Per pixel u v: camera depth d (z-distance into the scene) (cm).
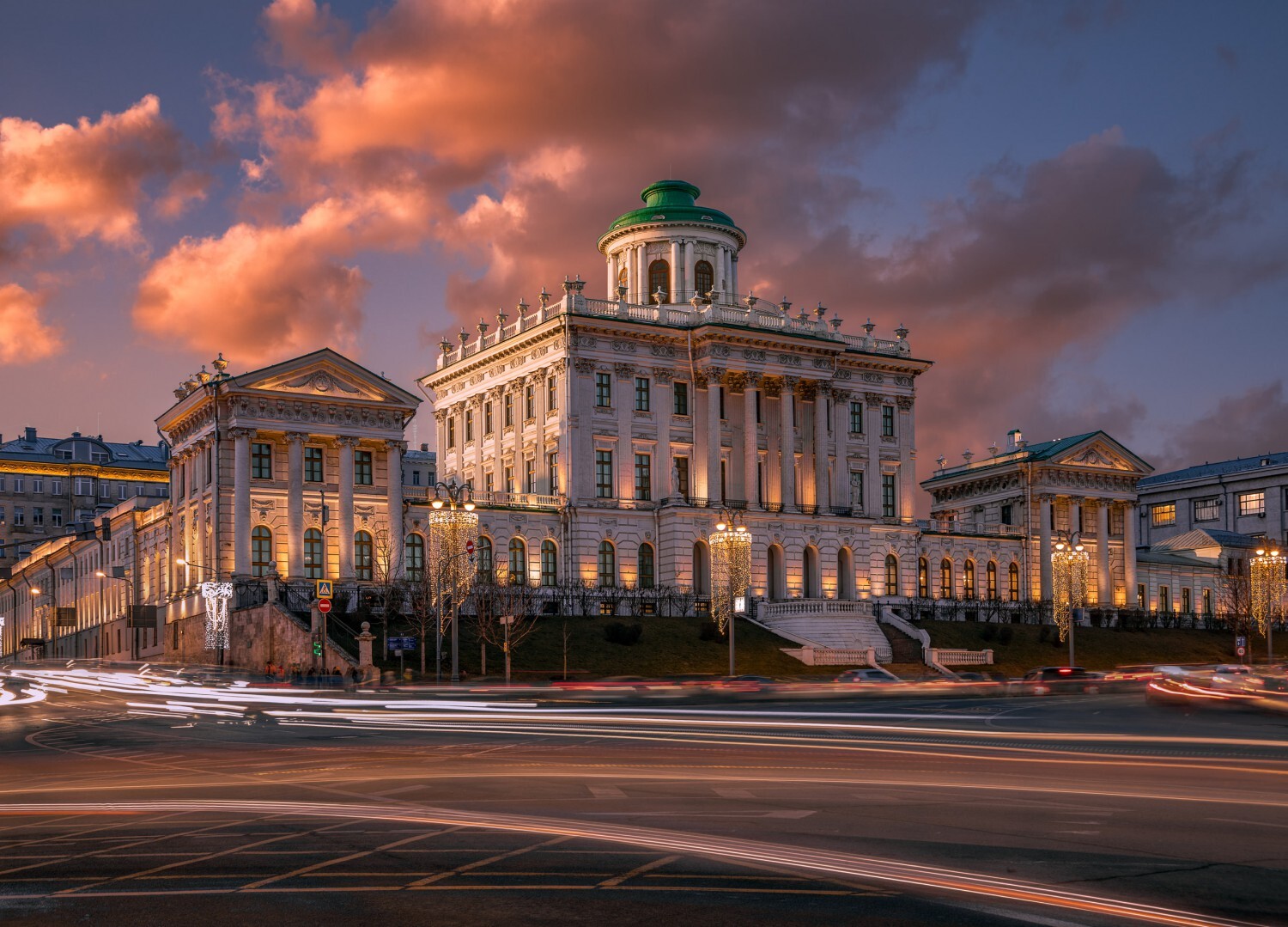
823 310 12400
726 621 10119
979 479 14600
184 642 10112
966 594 13462
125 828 2231
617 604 10938
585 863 1839
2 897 1650
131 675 8925
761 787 2759
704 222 12519
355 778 3039
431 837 2088
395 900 1617
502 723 5056
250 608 9075
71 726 5394
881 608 11819
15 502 18612
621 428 11306
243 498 9450
